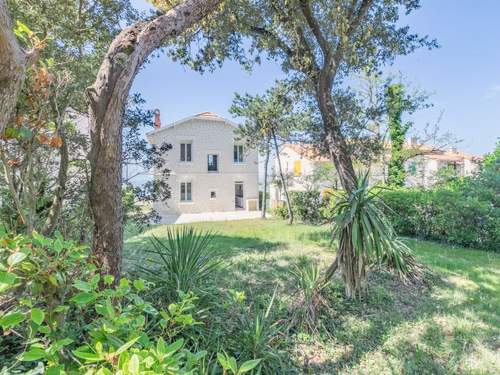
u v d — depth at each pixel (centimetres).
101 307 122
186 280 301
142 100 494
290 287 427
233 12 521
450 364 271
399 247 484
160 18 259
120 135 233
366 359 281
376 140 863
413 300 404
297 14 532
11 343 164
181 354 125
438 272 509
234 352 249
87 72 340
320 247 689
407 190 901
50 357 105
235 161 1816
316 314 344
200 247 356
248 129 1134
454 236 732
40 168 283
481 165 836
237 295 291
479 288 446
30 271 117
